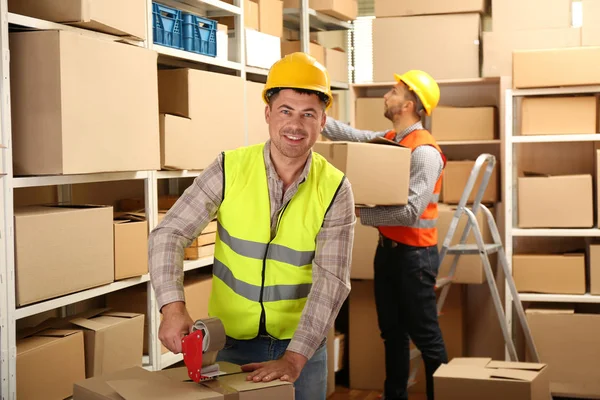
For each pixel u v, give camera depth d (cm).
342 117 514
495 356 439
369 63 471
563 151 424
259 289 187
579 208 390
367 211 319
